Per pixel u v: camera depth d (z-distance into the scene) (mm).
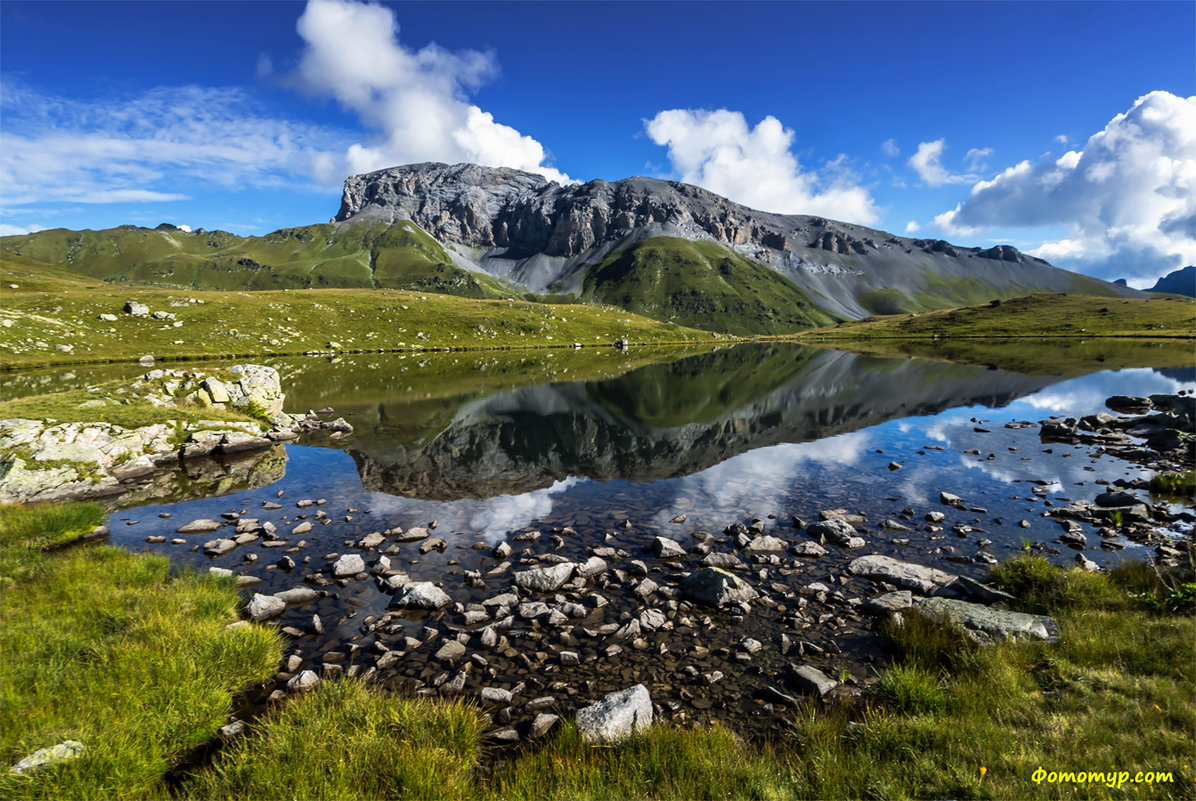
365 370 87312
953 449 30406
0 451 23641
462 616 12680
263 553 17094
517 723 8922
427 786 6777
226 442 31672
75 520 18203
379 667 10688
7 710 7938
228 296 148750
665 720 8797
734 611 12656
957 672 9273
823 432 36719
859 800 6281
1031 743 6727
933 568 15031
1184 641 8648
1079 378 64000
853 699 9000
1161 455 27219
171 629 10727
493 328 169375
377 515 21000
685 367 99562
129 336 105000
